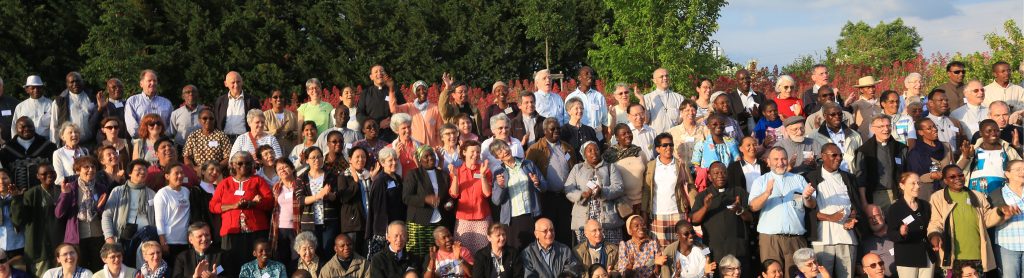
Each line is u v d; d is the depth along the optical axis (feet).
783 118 47.55
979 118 46.65
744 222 38.55
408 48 109.91
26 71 100.99
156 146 42.09
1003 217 38.96
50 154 44.37
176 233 38.99
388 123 45.83
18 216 38.93
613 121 46.11
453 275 37.81
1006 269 39.50
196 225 37.73
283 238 38.99
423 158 39.47
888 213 39.34
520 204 39.19
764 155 41.73
